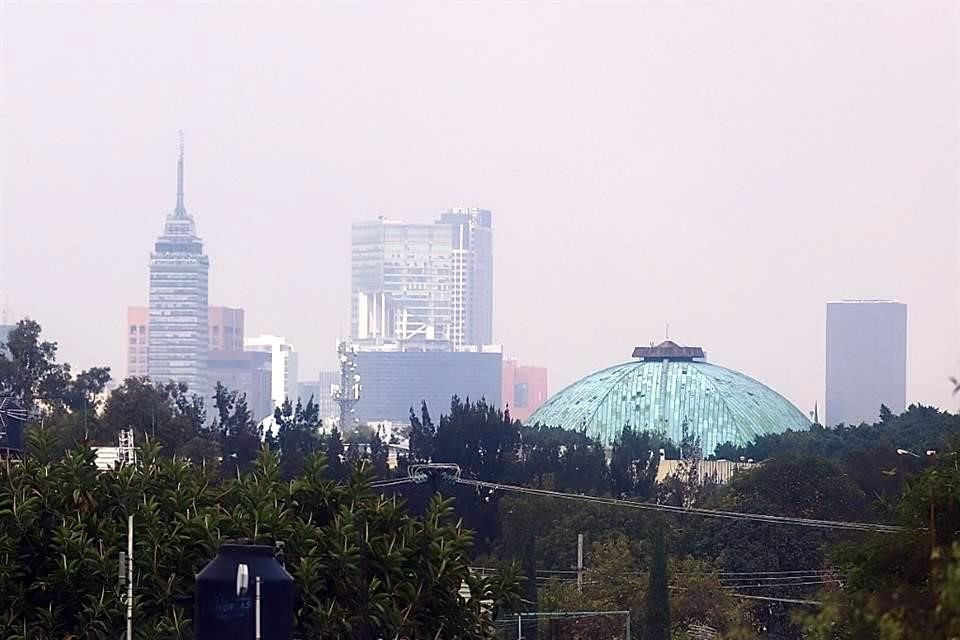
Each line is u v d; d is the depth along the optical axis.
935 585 73.81
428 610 132.88
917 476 115.69
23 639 124.44
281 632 109.31
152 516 132.25
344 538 129.88
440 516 136.75
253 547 110.56
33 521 130.25
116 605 125.75
